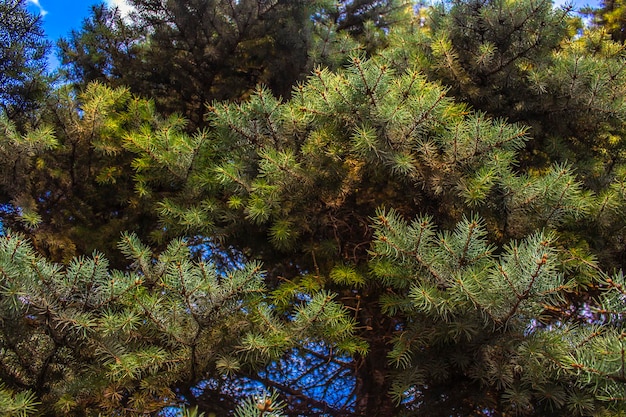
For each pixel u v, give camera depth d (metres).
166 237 4.74
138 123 5.06
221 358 3.60
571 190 3.77
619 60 5.17
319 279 4.29
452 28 5.40
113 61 6.74
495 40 5.28
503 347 3.52
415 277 3.53
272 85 6.80
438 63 5.23
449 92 5.30
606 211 4.26
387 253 3.48
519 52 5.23
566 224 4.40
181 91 6.64
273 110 4.16
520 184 3.87
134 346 3.57
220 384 4.69
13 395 3.41
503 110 5.35
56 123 4.74
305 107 4.09
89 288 3.32
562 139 5.21
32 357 3.47
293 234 4.36
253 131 4.25
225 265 5.31
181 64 6.50
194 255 5.14
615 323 3.19
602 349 2.88
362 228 4.90
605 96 4.90
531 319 3.43
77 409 3.53
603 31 6.09
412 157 4.12
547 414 3.76
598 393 3.28
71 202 5.04
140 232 5.16
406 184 4.39
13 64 5.20
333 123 4.14
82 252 4.98
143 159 4.41
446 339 3.70
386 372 4.92
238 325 3.63
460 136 3.92
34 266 3.21
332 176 4.33
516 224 4.08
